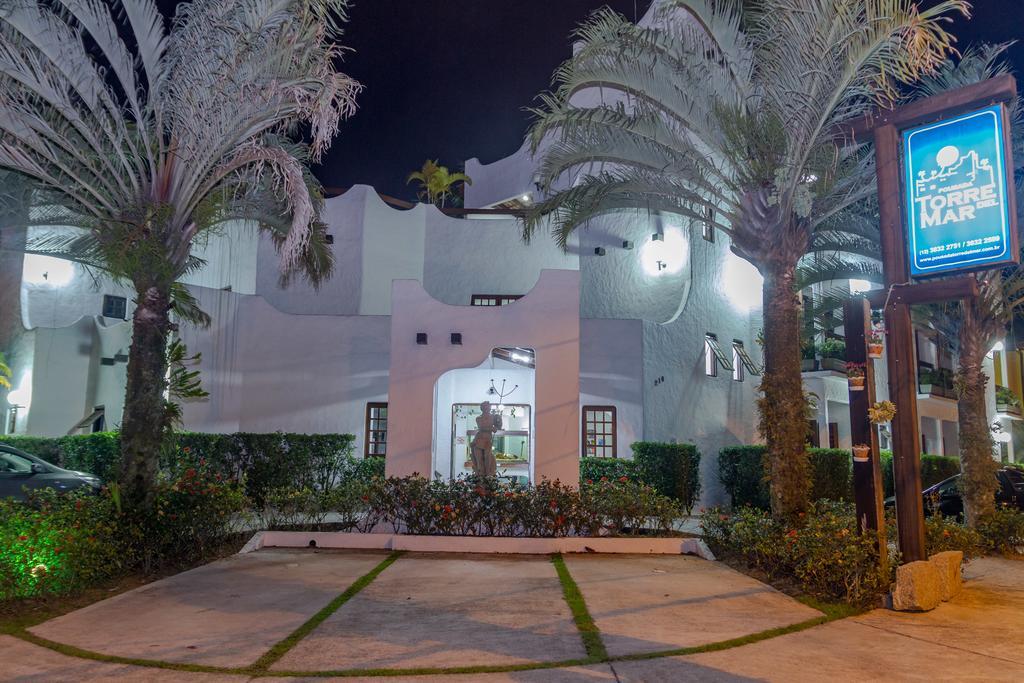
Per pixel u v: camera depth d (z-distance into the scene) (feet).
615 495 39.70
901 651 21.43
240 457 50.75
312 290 69.41
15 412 62.54
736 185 37.65
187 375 35.01
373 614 24.18
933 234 27.43
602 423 59.52
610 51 34.68
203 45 31.76
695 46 36.04
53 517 27.71
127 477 31.81
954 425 104.42
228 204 37.09
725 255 68.59
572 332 42.68
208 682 17.65
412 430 42.01
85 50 32.27
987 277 48.14
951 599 28.91
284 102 32.24
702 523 38.58
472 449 45.70
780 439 34.60
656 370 60.49
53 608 24.58
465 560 34.63
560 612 24.81
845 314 30.01
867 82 30.40
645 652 20.48
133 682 17.52
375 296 70.38
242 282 75.56
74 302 67.67
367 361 60.80
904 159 28.43
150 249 32.35
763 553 31.53
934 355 96.43
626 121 35.94
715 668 19.25
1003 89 26.03
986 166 26.27
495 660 19.58
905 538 28.50
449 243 71.97
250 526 40.11
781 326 35.40
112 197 34.76
